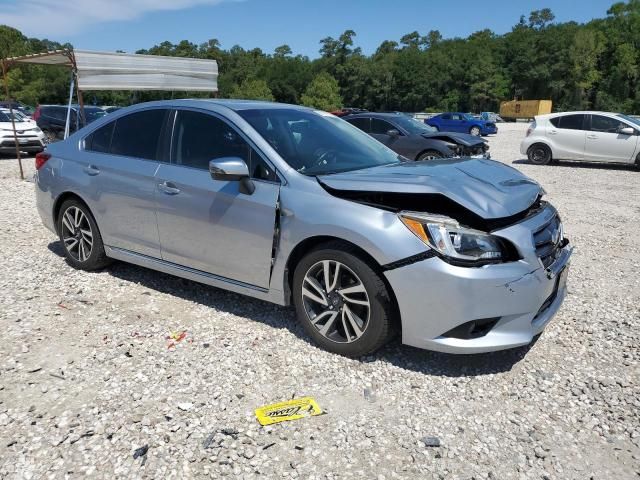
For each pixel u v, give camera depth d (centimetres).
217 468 250
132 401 301
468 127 3144
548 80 9788
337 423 284
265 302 439
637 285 509
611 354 365
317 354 354
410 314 315
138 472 247
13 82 7181
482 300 303
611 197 1009
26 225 704
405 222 314
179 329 389
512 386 323
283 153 374
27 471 247
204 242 396
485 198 322
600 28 9975
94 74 1067
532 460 260
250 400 303
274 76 10669
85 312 418
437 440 272
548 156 1548
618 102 9331
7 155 1622
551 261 339
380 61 10800
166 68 1184
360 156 416
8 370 332
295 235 347
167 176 413
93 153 481
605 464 259
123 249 464
